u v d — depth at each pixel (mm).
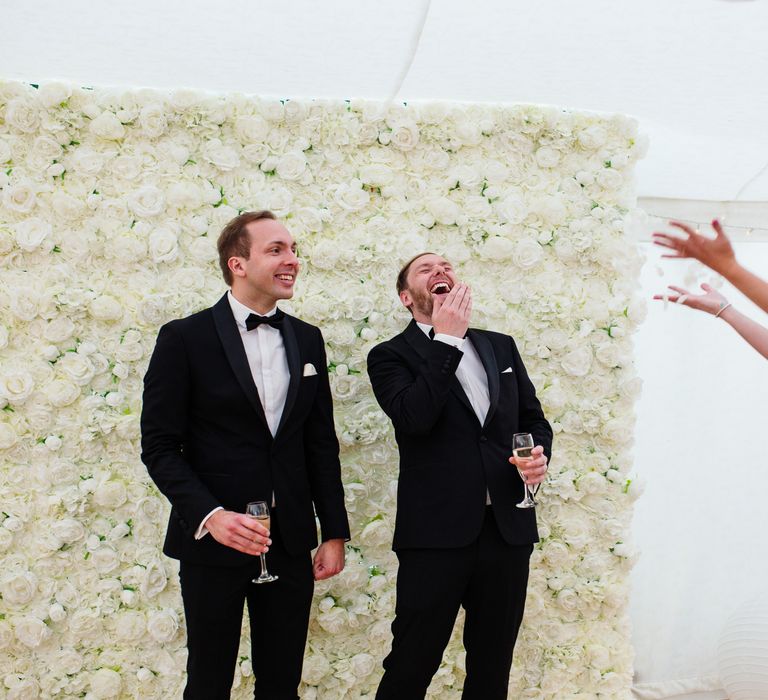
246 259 2104
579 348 2738
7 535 2328
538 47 2258
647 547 3266
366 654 2570
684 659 3141
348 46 2238
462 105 2732
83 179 2461
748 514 3273
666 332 3379
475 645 2180
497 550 2143
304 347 2197
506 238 2719
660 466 3314
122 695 2412
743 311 3398
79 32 2133
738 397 3348
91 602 2393
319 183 2635
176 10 2035
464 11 2062
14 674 2342
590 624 2736
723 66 2340
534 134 2750
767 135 2738
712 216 3336
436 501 2148
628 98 2633
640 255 2807
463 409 2236
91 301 2404
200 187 2525
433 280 2416
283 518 2014
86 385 2420
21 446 2373
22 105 2383
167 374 1987
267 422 2078
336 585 2539
